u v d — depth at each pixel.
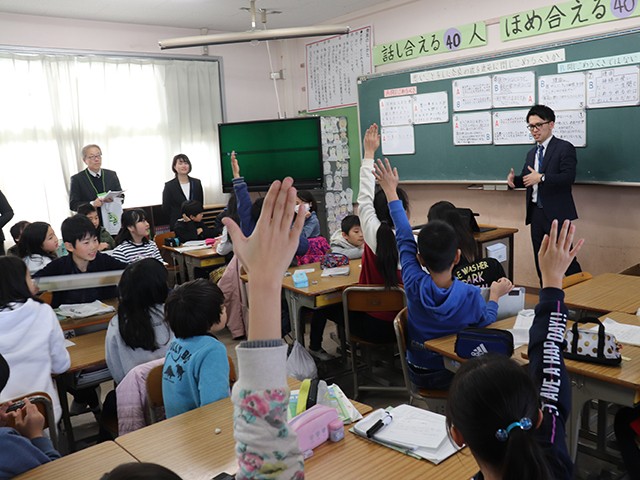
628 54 3.91
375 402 3.11
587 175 4.27
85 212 4.49
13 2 5.05
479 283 2.50
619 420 1.82
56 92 5.64
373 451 1.39
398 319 2.35
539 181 3.95
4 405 1.64
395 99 5.75
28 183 5.56
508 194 5.00
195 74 6.60
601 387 1.72
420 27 5.52
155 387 1.92
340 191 6.55
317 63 6.85
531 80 4.54
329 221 6.46
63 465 1.39
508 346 1.83
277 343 0.67
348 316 3.00
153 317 2.17
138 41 6.19
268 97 7.28
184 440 1.48
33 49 5.49
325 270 3.45
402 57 5.73
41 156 5.61
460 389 0.90
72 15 5.62
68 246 2.97
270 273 0.68
